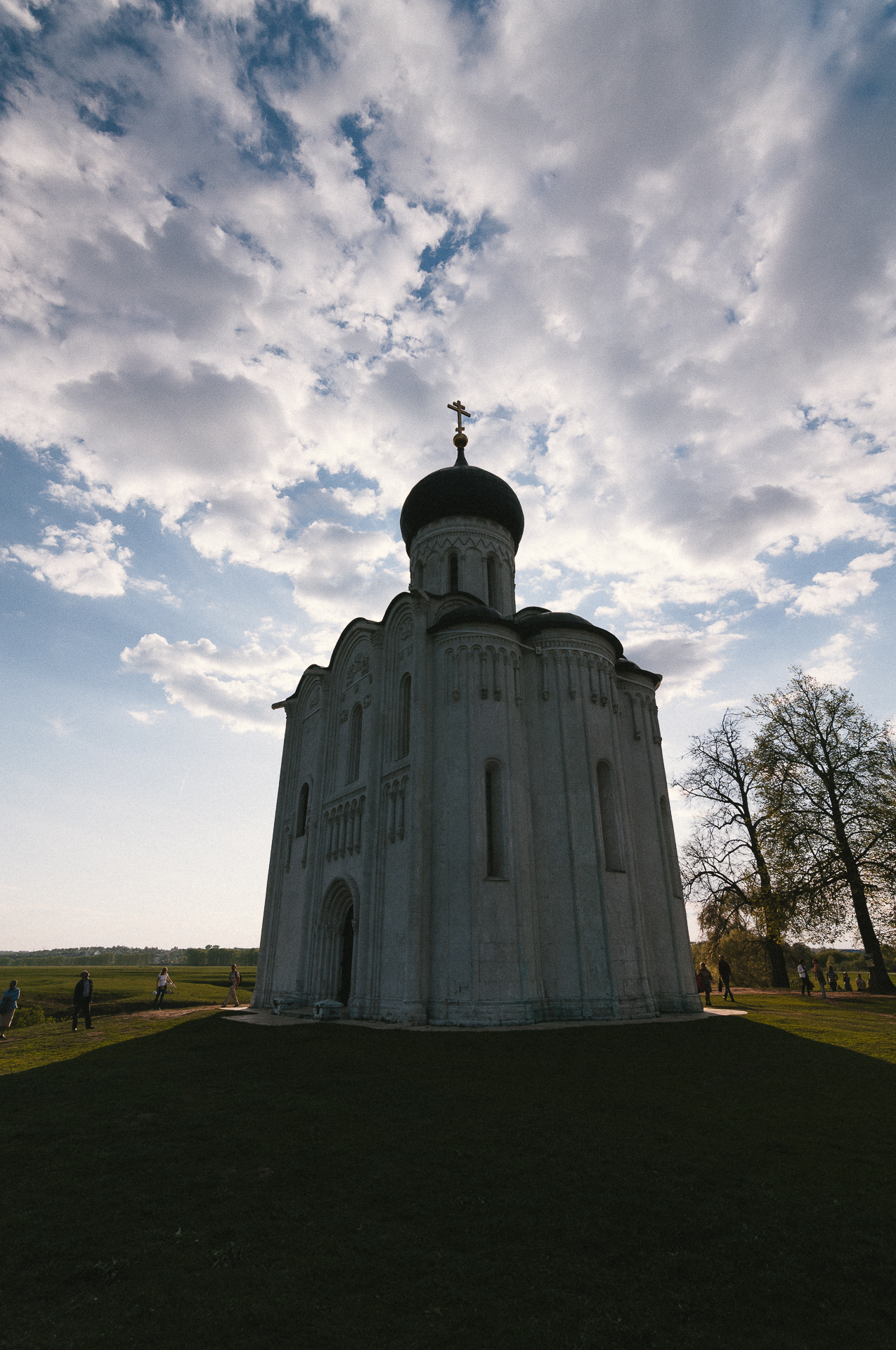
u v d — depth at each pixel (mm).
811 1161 10078
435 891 22969
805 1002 32000
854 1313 6434
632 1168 9812
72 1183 9484
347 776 30297
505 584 33000
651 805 27969
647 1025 20547
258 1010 29391
